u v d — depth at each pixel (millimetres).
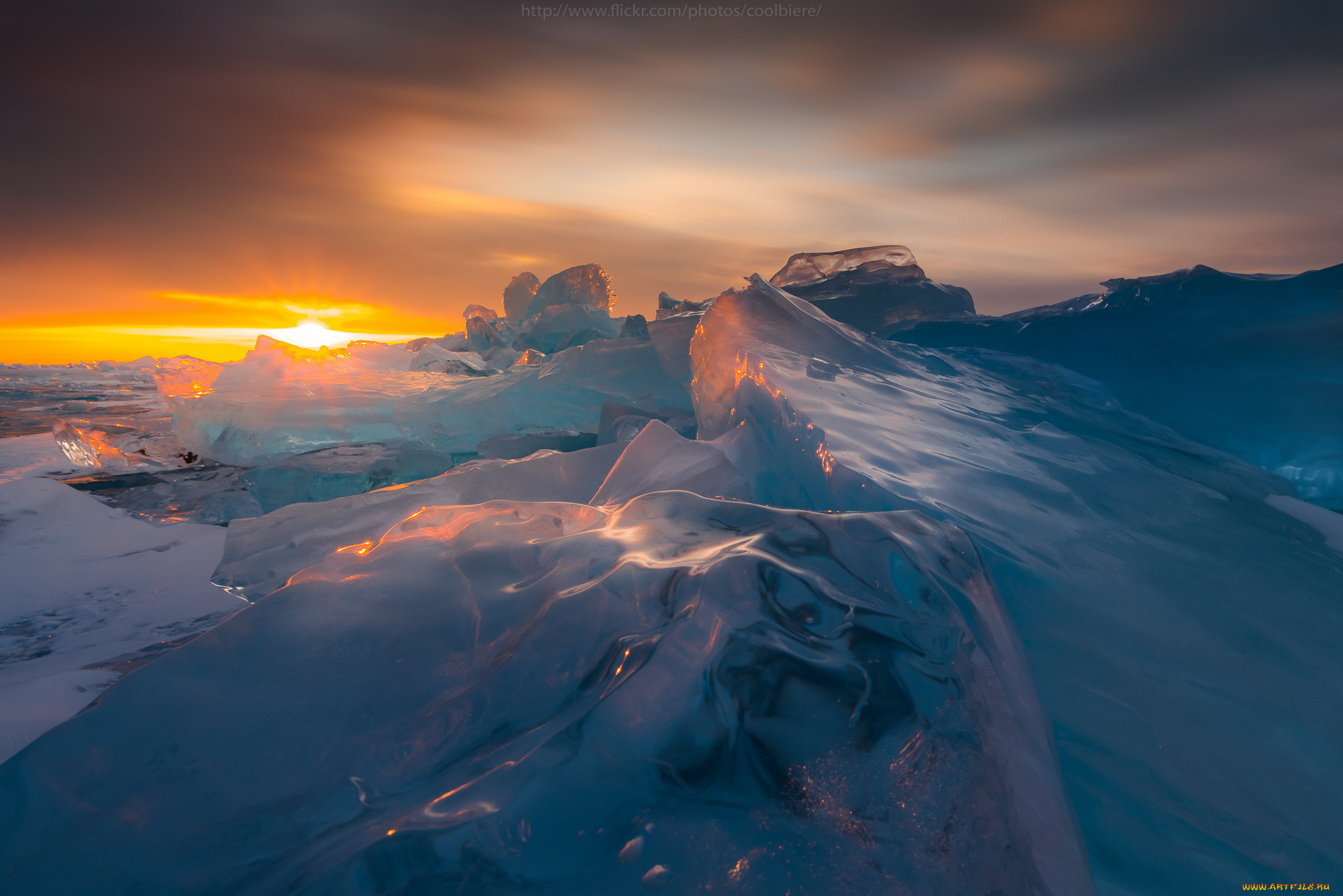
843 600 845
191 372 5543
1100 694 945
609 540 1022
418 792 658
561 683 772
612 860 574
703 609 802
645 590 875
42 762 705
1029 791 694
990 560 1129
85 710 768
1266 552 1382
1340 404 2160
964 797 641
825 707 712
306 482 3201
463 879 551
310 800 666
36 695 1304
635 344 4426
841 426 1583
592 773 637
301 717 766
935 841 601
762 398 1829
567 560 990
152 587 2176
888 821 617
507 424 4355
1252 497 1726
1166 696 949
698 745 671
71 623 1878
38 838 640
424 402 4348
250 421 4133
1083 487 1507
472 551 1080
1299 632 1115
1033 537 1246
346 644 878
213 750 728
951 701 750
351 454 3557
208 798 678
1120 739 882
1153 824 790
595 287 8703
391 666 842
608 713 690
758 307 2537
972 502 1327
